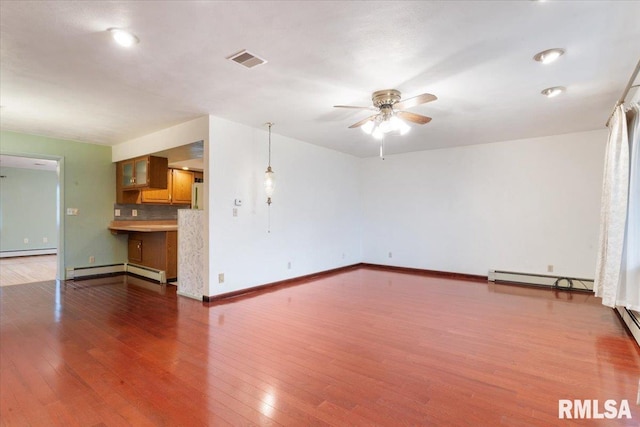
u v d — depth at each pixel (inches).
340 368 99.0
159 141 196.1
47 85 124.8
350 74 116.4
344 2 76.2
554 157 207.3
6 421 73.8
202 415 76.4
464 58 104.6
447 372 96.5
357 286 208.4
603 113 160.4
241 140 183.8
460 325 136.3
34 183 361.7
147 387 88.2
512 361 103.5
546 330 130.4
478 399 82.7
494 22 84.7
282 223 212.7
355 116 166.9
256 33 89.7
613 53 100.9
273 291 193.9
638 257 117.5
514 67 110.8
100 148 234.5
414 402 81.4
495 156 227.0
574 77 118.8
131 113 161.3
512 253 221.1
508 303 169.6
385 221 277.9
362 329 131.5
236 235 182.4
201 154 207.6
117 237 244.2
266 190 191.0
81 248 227.3
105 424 73.0
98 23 84.0
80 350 111.1
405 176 266.8
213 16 81.4
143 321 140.5
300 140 224.5
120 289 197.8
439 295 185.9
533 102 145.2
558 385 89.2
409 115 131.6
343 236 269.7
